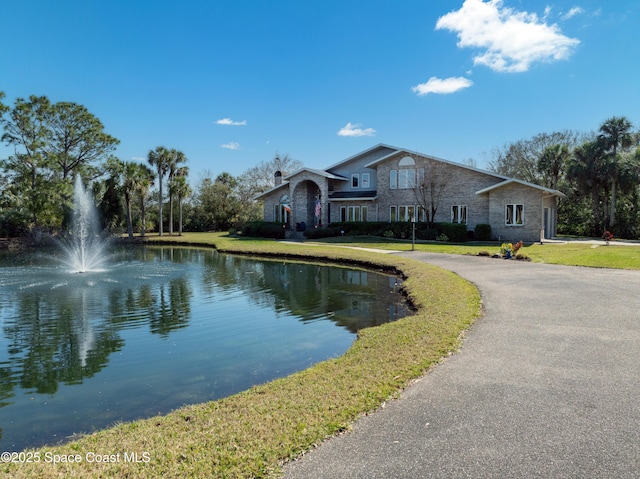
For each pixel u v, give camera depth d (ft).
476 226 93.35
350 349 22.66
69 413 17.89
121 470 10.82
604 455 11.07
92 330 30.86
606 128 107.34
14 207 116.37
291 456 11.44
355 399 15.03
